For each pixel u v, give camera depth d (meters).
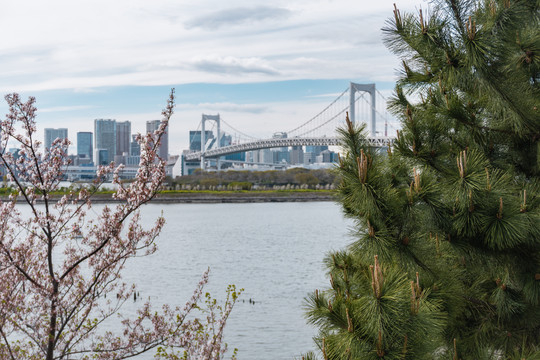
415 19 6.48
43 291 6.93
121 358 7.97
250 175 190.88
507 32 6.16
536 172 7.23
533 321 6.60
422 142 6.71
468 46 6.10
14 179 6.89
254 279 36.62
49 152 7.15
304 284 34.47
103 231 7.20
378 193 5.69
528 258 6.39
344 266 7.12
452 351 6.48
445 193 5.96
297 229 78.69
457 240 6.21
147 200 7.27
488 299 6.95
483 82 6.35
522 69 6.47
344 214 6.18
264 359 17.69
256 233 73.12
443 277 6.29
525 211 5.96
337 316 5.25
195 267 42.38
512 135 7.17
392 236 5.88
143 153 7.15
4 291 6.89
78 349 9.40
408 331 4.84
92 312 21.36
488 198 5.91
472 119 6.84
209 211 123.06
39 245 7.33
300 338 20.34
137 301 25.92
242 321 22.84
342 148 5.91
